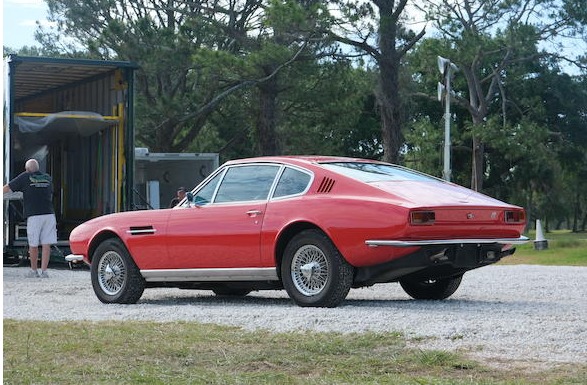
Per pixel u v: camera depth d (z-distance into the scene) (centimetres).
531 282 1398
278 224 1029
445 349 713
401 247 954
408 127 5397
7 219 2061
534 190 6494
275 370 638
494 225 1012
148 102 3822
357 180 1005
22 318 973
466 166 6316
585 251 2642
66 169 2312
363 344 728
